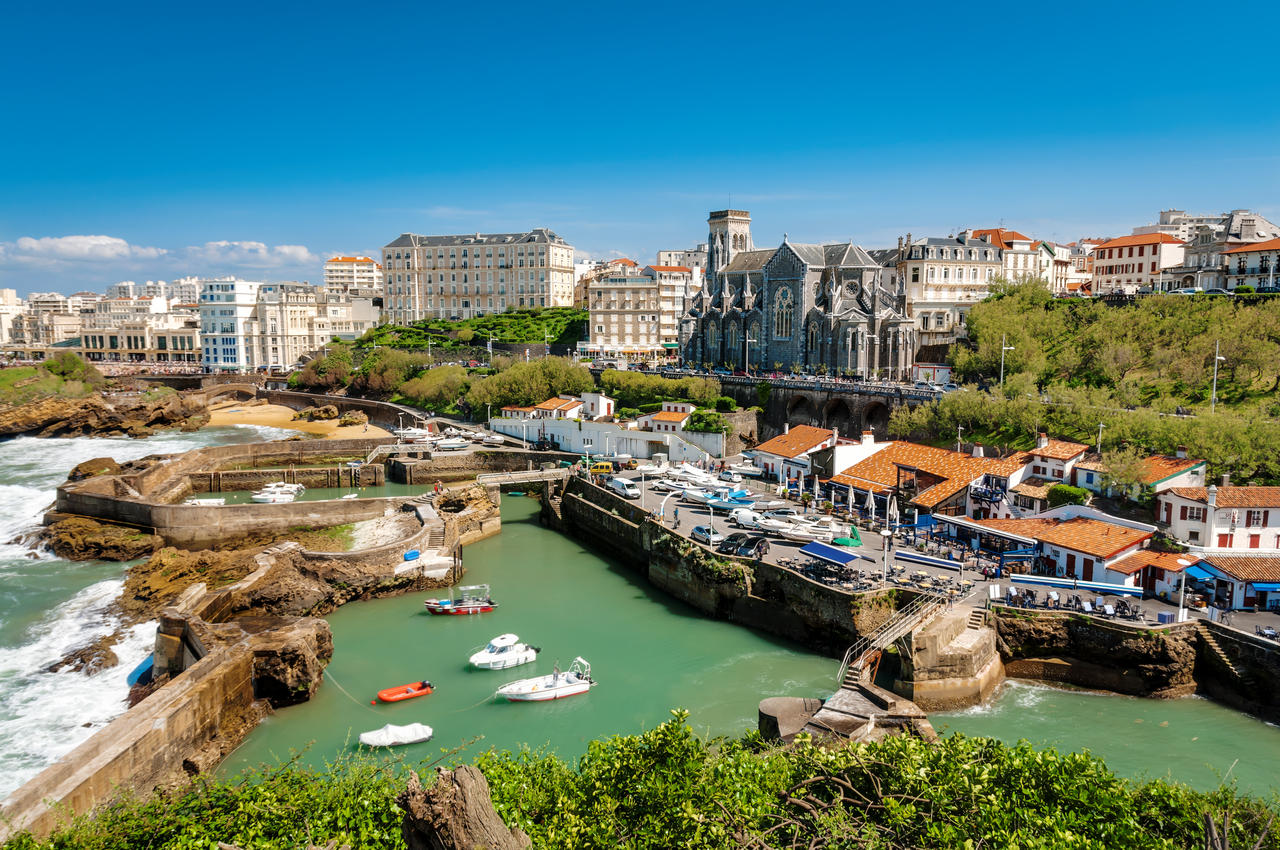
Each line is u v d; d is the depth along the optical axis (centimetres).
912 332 15938
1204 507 6912
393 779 3553
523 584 8725
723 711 5781
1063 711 5819
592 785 3341
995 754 3506
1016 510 8269
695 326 19938
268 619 6700
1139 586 6812
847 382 14275
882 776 3322
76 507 10431
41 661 6619
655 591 8469
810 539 8156
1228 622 6138
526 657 6650
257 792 3416
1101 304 13750
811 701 5459
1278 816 3103
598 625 7494
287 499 12019
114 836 3247
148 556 9306
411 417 19262
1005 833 2856
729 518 9131
